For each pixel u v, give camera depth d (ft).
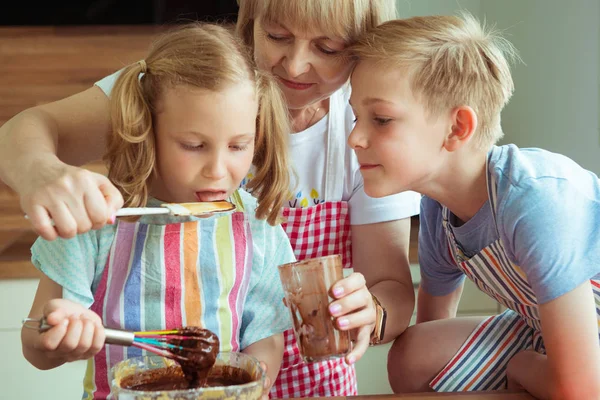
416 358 5.23
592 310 4.19
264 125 4.56
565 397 4.13
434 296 5.72
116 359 4.22
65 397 8.07
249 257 4.54
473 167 4.63
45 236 3.34
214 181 4.08
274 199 4.63
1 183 11.51
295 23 4.63
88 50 15.65
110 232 4.29
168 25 12.44
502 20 8.83
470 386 5.10
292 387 5.61
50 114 4.73
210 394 3.09
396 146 4.49
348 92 5.63
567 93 7.57
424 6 9.21
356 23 4.73
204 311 4.34
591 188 4.43
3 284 8.20
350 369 5.94
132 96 4.13
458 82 4.48
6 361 8.08
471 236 4.78
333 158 5.53
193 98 3.99
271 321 4.60
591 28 7.10
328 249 5.64
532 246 4.19
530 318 4.97
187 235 4.38
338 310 3.80
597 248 4.22
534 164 4.48
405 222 5.63
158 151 4.20
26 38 16.44
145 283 4.28
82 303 4.13
